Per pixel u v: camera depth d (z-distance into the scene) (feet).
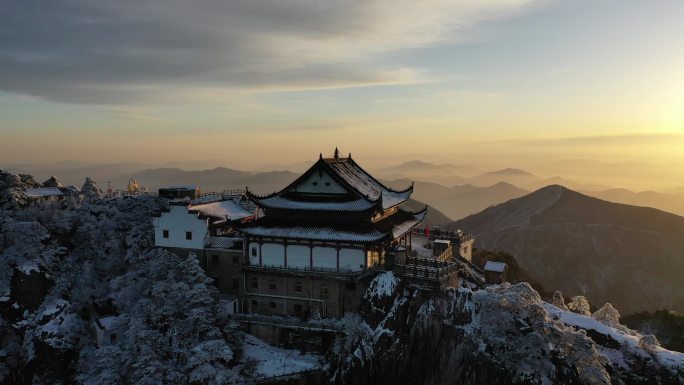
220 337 234.17
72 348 264.72
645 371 227.20
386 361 237.45
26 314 276.82
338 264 265.54
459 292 246.27
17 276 280.72
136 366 216.54
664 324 326.85
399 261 270.67
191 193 377.71
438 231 369.30
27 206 333.62
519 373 213.87
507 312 226.58
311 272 263.70
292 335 259.80
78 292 289.53
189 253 295.69
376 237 256.11
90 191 396.78
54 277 289.94
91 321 275.80
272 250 277.64
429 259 291.99
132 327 229.86
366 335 245.24
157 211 320.70
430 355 238.68
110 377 217.97
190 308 243.40
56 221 318.86
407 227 307.58
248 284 279.90
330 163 295.48
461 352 231.30
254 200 285.64
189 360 216.74
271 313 275.80
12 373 262.47
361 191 286.87
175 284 247.91
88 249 315.99
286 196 291.17
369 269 262.47
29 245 291.99
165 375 217.77
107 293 295.07
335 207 274.16
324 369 239.30
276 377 229.86
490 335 222.07
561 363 216.33
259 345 261.03
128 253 309.42
